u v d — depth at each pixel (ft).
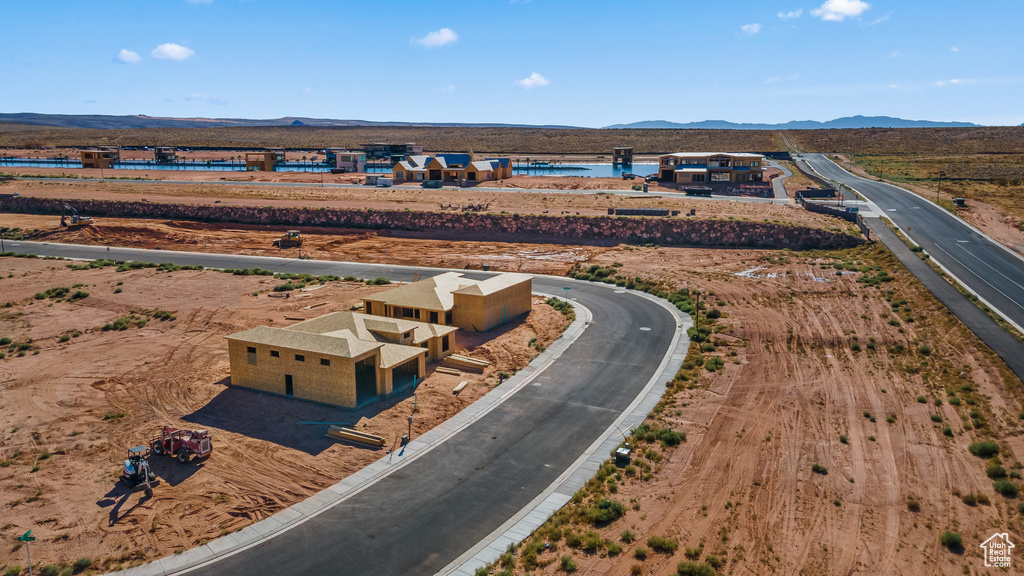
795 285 203.21
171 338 165.89
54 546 85.10
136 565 81.35
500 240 286.05
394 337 139.13
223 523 90.07
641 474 102.32
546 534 86.99
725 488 98.37
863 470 103.04
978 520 90.33
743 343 158.92
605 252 262.26
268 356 130.11
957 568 80.64
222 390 133.18
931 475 101.50
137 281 221.05
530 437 115.03
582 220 288.71
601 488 98.43
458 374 141.90
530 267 244.83
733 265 233.76
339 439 113.50
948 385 131.75
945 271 200.95
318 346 125.59
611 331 171.32
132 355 153.69
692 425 118.32
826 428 116.67
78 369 144.87
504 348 158.30
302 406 125.70
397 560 82.02
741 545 85.15
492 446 111.86
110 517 91.35
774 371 141.79
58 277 225.76
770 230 262.06
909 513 92.12
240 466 104.78
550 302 197.16
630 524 89.76
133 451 101.09
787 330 164.76
